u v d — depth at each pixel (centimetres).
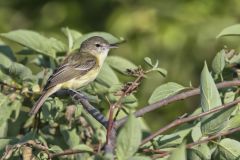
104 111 1150
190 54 2081
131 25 2131
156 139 930
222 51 1038
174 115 2027
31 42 1182
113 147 763
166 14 2131
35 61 1258
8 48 1239
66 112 1052
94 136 1088
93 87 1184
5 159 865
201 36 2077
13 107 1095
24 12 2308
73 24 2244
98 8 2234
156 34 2106
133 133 721
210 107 866
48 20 2275
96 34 1242
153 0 2180
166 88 1032
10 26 2267
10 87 1112
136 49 2102
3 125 1109
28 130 1149
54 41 1240
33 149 887
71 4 2277
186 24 2109
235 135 1148
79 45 1238
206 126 869
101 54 1430
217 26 2098
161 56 2092
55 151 927
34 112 1068
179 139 927
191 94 941
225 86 982
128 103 1053
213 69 1035
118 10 2184
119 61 1202
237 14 2147
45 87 1137
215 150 913
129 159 763
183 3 2162
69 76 1289
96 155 769
